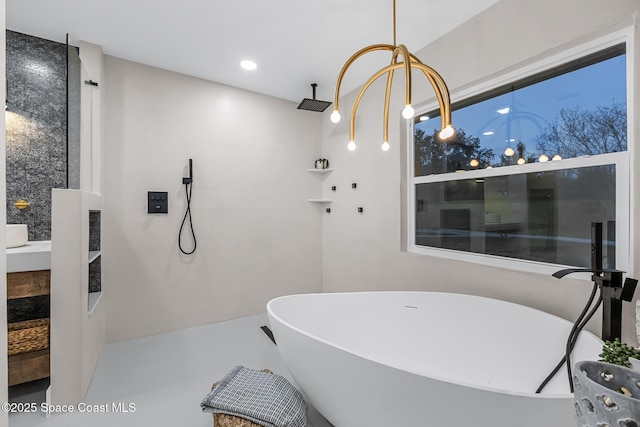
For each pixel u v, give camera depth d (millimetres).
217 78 2854
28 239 2143
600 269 1251
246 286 3143
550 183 1734
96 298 2176
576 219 1618
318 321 1995
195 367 2141
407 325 1996
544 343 1539
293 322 1896
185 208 2787
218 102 2945
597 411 634
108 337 2451
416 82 2406
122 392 1842
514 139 1917
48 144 2219
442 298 1951
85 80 2100
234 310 3072
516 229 1896
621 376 718
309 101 2881
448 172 2332
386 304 2051
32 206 2162
